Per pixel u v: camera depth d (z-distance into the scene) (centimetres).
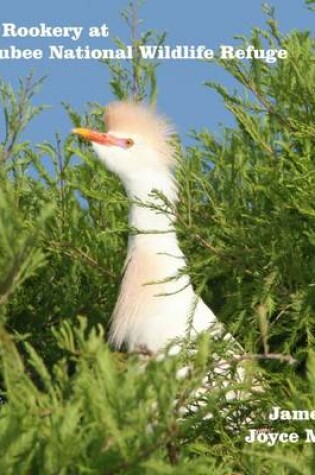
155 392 736
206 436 1045
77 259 1353
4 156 1291
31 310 1351
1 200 778
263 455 811
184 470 716
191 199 1304
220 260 1199
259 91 1307
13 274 751
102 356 753
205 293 1318
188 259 1330
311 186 1199
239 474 991
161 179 1371
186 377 769
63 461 721
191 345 1073
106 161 1383
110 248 1359
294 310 1195
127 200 1252
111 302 1359
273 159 1302
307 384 1066
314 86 1291
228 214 1262
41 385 1117
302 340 1227
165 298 1295
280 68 1324
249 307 1193
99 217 1386
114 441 726
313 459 783
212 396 830
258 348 1202
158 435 724
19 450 729
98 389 747
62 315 1346
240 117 1307
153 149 1384
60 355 1291
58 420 736
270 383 1116
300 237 1216
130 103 1416
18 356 786
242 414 1059
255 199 1291
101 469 721
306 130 1227
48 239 1341
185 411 1046
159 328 1284
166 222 1334
